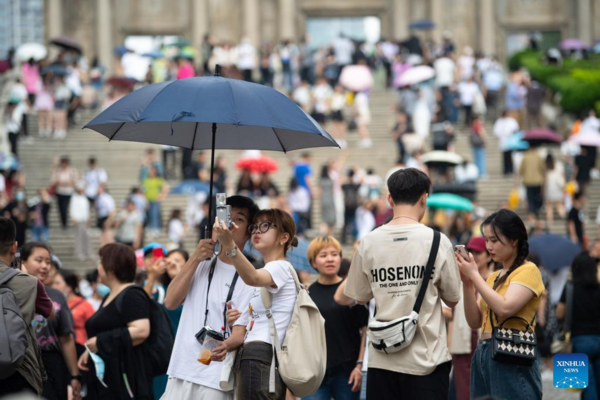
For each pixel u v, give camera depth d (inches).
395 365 777.6
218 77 810.2
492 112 3900.1
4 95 3531.0
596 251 1706.4
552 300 1797.5
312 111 3602.4
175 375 816.9
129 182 3137.3
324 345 804.0
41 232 2591.0
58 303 1008.9
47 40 5428.2
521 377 816.3
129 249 1006.4
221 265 829.2
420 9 5625.0
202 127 906.7
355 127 3661.4
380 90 4205.2
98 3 5457.7
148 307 991.0
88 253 2549.2
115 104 807.7
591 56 4298.7
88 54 5565.9
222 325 814.5
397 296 783.7
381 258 788.6
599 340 1141.1
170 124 852.0
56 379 993.5
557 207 2746.1
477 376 841.5
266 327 800.9
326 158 3339.1
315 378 789.2
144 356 984.3
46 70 3508.9
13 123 3211.1
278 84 4468.5
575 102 3631.9
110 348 968.9
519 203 2844.5
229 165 3216.0
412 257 782.5
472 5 5625.0
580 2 5556.1
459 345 1077.1
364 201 2672.2
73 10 5565.9
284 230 827.4
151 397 985.5
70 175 2701.8
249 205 844.0
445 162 2869.1
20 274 838.5
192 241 2613.2
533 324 822.5
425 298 781.9
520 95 3740.2
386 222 835.4
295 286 808.9
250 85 808.9
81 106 3816.4
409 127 3154.5
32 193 3088.1
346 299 956.6
